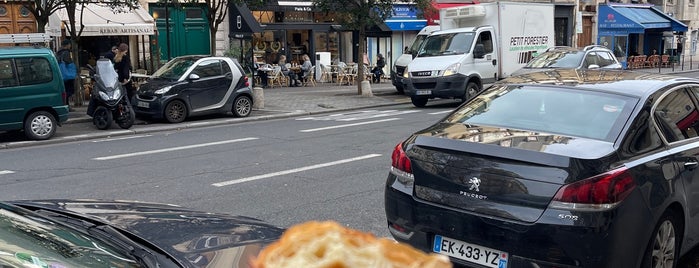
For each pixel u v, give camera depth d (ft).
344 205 21.97
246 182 25.55
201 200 22.66
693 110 16.40
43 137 38.93
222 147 34.83
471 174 13.37
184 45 76.13
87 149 35.09
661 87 15.83
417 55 61.00
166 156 32.07
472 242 13.24
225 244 9.62
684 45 136.98
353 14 65.00
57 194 23.70
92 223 10.38
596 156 12.54
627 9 121.90
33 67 38.50
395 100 64.18
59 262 7.90
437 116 49.55
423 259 3.12
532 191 12.53
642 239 12.74
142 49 72.08
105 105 42.80
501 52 61.05
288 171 27.71
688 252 16.53
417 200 14.15
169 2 60.03
